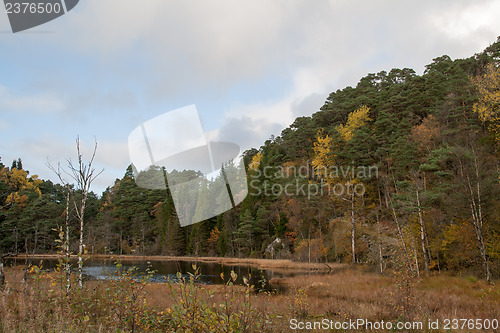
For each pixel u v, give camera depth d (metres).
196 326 3.78
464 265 24.23
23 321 5.12
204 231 42.56
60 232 6.22
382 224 33.03
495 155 28.52
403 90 48.81
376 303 12.98
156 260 37.53
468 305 13.01
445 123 35.09
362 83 63.84
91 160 11.58
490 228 23.09
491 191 22.75
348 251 34.22
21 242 39.31
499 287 16.86
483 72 43.06
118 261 5.95
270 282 23.23
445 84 39.28
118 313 5.26
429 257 26.02
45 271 5.99
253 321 4.11
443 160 26.20
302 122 65.06
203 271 32.16
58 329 4.78
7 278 10.98
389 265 26.44
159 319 5.19
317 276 25.08
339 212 41.19
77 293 6.55
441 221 26.05
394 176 34.19
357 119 45.16
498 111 29.39
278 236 45.12
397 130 36.91
